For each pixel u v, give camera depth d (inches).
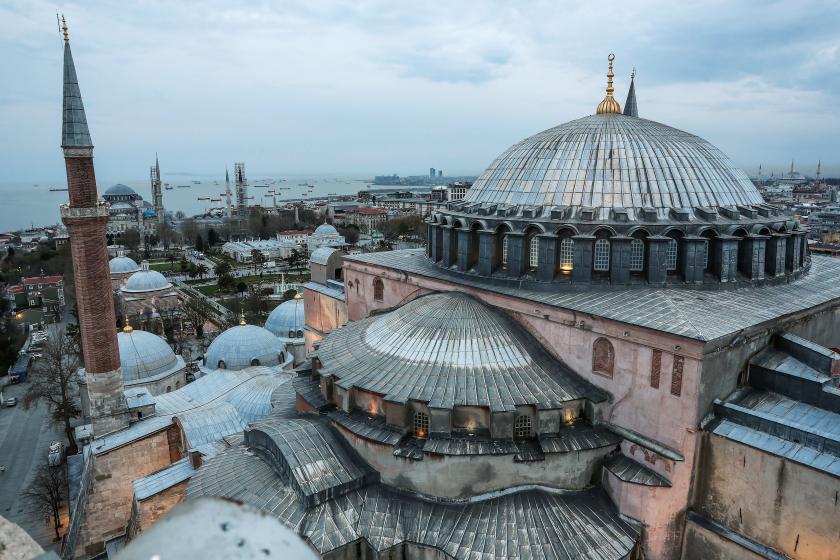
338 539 1262.3
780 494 1150.3
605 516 1322.6
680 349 1229.1
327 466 1400.1
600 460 1380.4
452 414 1362.0
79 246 2047.2
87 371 2134.6
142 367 2797.7
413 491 1371.8
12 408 3469.5
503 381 1417.3
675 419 1259.8
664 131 1844.2
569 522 1286.9
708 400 1243.8
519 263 1651.1
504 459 1328.7
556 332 1492.4
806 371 1327.5
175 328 4766.2
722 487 1234.0
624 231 1537.9
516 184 1793.8
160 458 2090.3
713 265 1568.7
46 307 5959.6
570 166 1713.8
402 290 2062.0
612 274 1542.8
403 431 1390.3
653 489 1273.4
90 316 2095.2
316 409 1600.6
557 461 1347.2
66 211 2001.7
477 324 1562.5
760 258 1603.1
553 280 1600.6
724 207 1643.7
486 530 1262.3
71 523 2054.6
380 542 1270.9
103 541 2005.4
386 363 1520.7
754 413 1203.9
